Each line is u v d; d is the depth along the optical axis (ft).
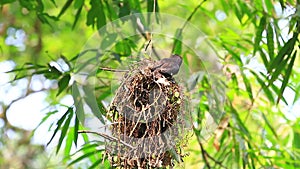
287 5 17.84
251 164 20.17
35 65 18.21
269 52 17.57
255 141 19.85
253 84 20.11
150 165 15.66
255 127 20.61
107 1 18.71
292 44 17.10
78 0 19.04
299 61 20.85
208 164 19.24
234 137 19.27
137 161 15.60
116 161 15.76
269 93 18.88
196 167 20.48
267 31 17.63
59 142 17.40
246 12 19.34
